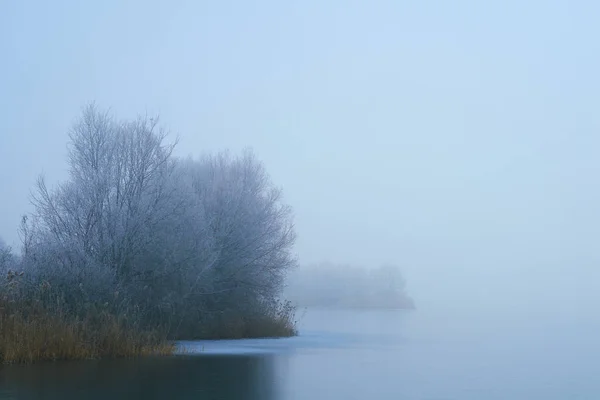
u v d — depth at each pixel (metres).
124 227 33.44
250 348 31.39
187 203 35.97
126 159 35.00
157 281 33.69
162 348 27.02
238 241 39.53
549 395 18.27
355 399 17.23
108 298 29.03
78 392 17.69
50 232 32.81
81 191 34.12
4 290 25.23
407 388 19.22
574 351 32.09
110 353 25.61
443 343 36.66
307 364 24.88
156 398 17.02
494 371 23.55
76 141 35.06
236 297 39.19
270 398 17.28
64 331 24.42
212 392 18.03
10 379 19.70
